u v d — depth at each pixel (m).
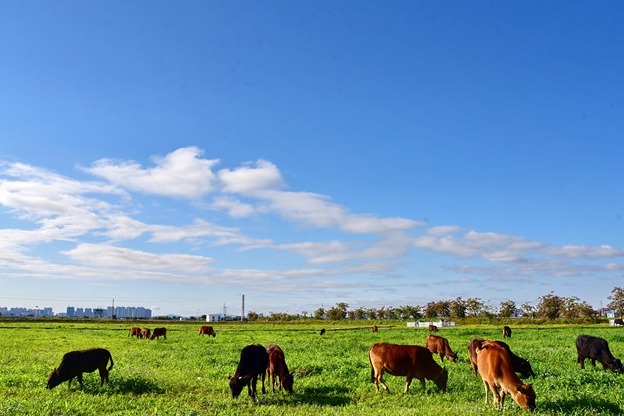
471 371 18.00
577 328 64.62
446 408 11.98
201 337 46.31
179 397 14.29
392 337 42.81
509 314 112.19
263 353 15.12
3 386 15.14
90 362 15.38
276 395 14.64
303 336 47.59
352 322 111.00
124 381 15.76
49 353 26.91
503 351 12.27
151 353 27.25
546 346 30.67
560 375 15.90
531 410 11.36
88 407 12.56
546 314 109.75
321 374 18.12
